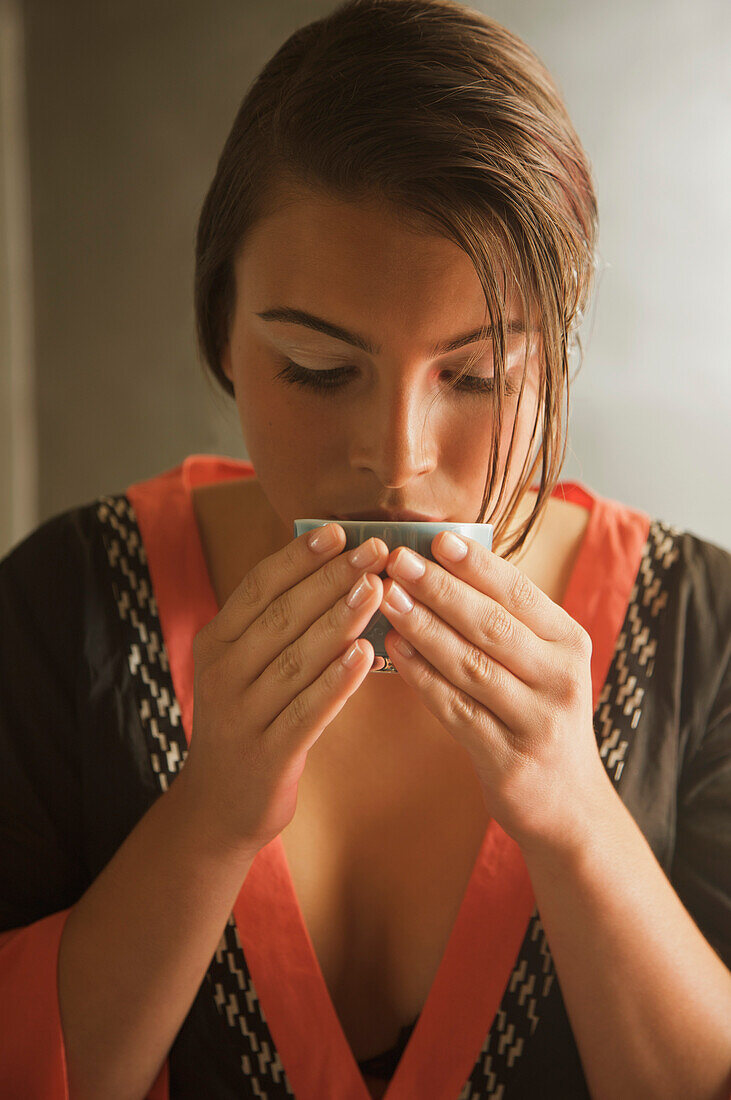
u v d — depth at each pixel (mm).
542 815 533
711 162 1811
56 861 652
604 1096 570
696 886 638
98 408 1993
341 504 552
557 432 542
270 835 550
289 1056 596
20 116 1925
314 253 503
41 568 682
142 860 564
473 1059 596
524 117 512
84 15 1903
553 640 519
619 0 1785
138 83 1917
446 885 623
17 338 1955
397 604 489
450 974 601
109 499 714
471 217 491
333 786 635
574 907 551
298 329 519
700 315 1847
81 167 1938
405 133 486
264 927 605
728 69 1790
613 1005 554
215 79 1910
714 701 662
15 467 1960
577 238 543
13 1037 564
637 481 1884
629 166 1820
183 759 644
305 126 498
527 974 602
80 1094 570
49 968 571
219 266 581
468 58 519
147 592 670
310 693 504
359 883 626
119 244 1955
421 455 525
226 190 560
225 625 529
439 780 637
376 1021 619
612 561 675
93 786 645
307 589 496
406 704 643
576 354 591
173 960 558
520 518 663
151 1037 567
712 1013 560
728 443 1868
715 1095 554
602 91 1809
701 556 688
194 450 2002
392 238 496
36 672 660
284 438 553
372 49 513
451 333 508
